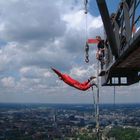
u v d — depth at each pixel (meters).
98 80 16.70
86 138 81.81
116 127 114.38
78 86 16.67
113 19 15.85
